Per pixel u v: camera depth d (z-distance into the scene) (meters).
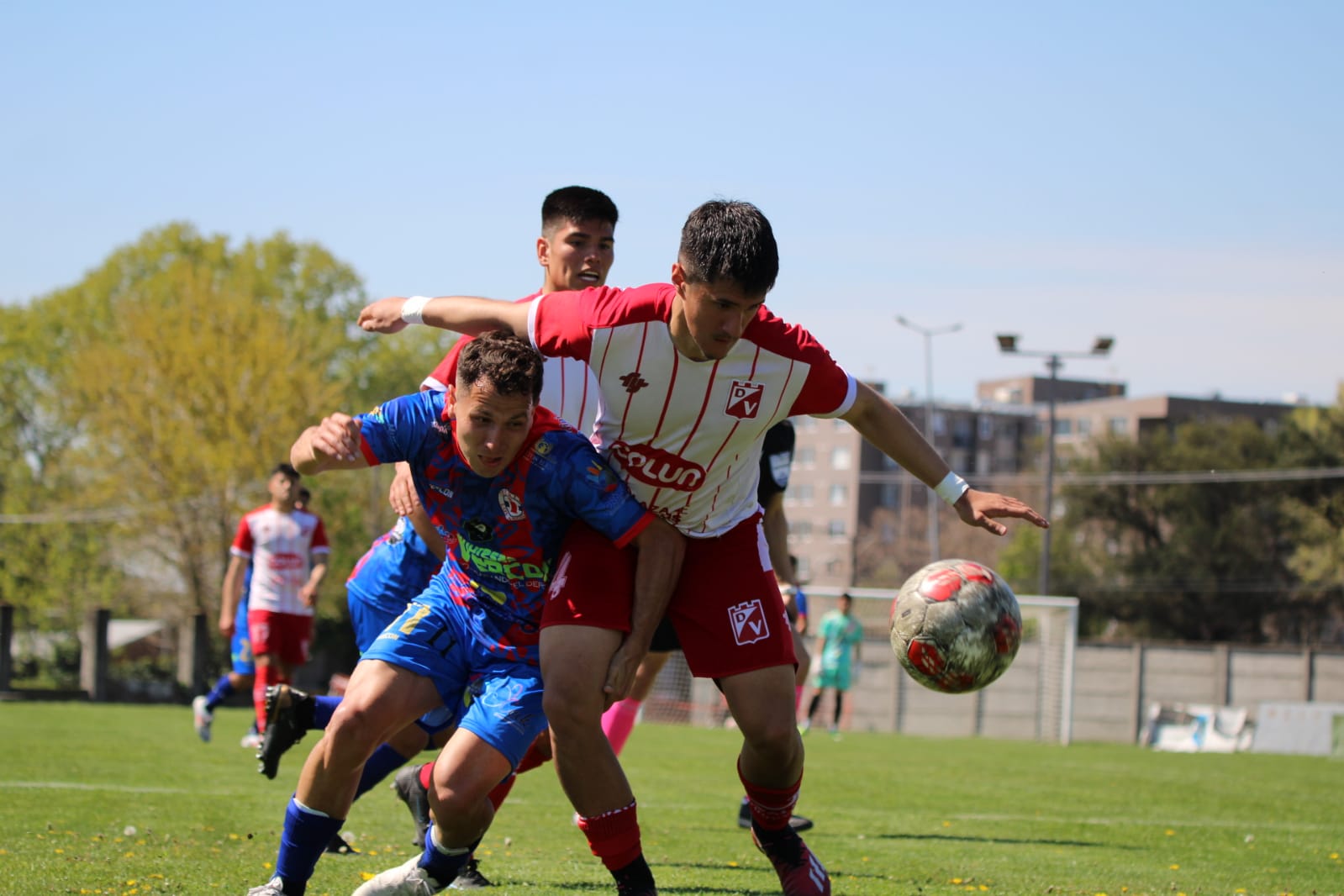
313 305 64.88
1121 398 105.00
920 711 35.94
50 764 12.41
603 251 7.55
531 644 5.48
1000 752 23.75
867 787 14.42
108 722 20.95
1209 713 32.69
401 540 7.25
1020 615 6.12
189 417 48.38
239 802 9.73
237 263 64.38
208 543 49.38
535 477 5.29
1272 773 19.27
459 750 5.17
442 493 5.41
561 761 5.23
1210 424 69.75
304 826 5.24
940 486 5.81
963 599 6.00
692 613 5.69
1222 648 36.50
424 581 7.24
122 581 55.03
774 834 5.93
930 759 20.48
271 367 48.69
